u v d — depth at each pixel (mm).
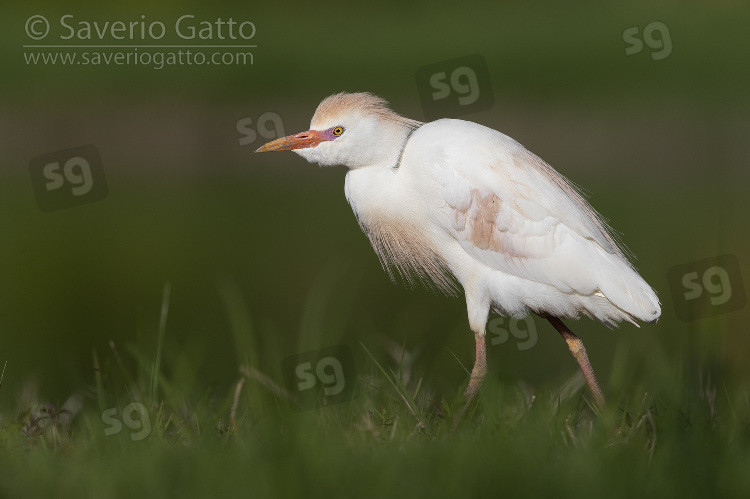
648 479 4734
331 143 7719
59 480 5016
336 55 25453
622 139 23297
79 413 7141
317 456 5133
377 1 28203
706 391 6254
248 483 4793
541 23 26422
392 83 24359
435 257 8188
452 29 26125
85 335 12852
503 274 7477
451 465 4949
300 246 17406
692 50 24688
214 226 18969
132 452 5590
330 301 9766
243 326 8383
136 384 7402
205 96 24141
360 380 7332
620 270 7199
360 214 8023
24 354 11711
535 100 24141
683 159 22859
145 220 19484
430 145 7598
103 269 16672
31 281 16156
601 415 6105
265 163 23703
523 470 4836
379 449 5516
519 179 7352
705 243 13656
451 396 7555
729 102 23484
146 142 23844
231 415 6332
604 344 11406
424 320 12211
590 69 24531
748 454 5164
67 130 23781
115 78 24438
